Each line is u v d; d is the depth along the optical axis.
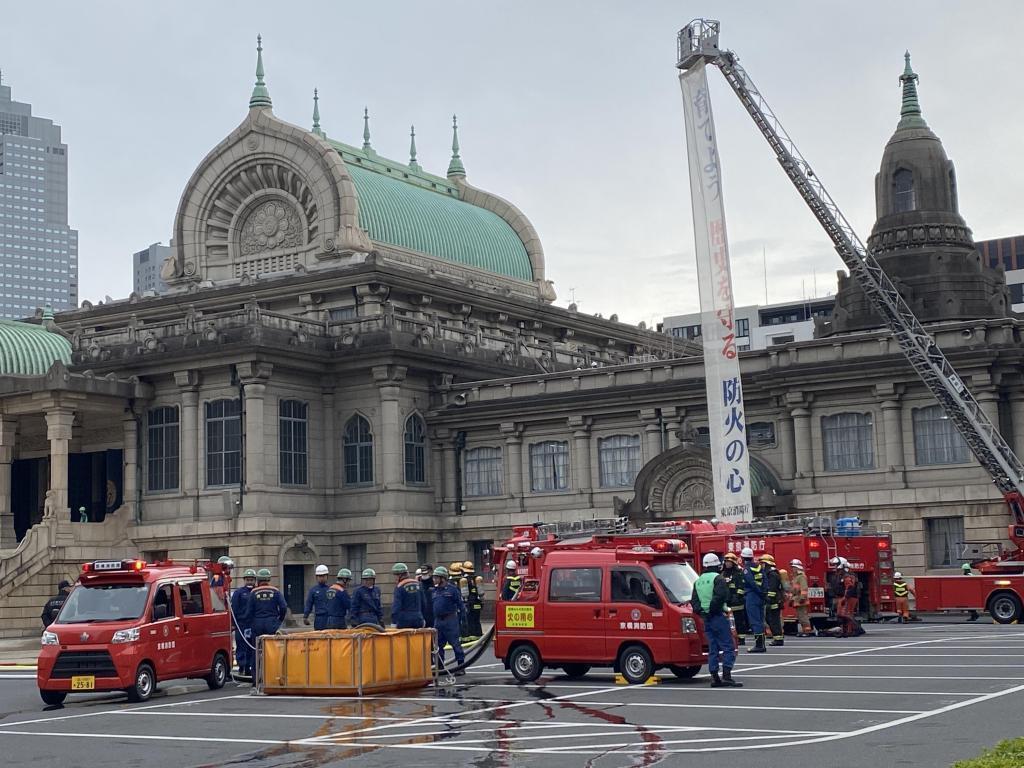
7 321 81.69
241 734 24.97
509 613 33.78
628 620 32.09
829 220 60.88
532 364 83.12
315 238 81.62
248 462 69.06
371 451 72.88
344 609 36.91
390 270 77.38
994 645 38.59
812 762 19.20
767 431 66.62
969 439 58.53
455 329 78.38
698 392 67.75
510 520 72.69
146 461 73.44
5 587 65.75
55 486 68.94
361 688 30.88
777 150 59.97
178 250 86.00
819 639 44.84
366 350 72.19
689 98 52.75
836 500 63.00
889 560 52.28
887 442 62.53
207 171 85.19
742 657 37.59
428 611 38.12
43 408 69.44
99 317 88.38
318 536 72.19
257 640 32.81
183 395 71.81
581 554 33.31
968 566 53.62
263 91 84.50
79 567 68.00
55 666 31.95
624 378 71.06
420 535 73.19
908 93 78.69
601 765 19.73
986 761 15.74
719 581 30.14
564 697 29.23
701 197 51.66
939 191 76.38
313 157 81.25
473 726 24.73
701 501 64.69
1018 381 60.91
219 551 69.88
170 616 33.72
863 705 25.44
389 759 21.09
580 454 71.31
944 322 72.50
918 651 37.25
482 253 91.81
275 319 71.50
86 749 23.75
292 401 72.31
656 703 27.30
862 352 63.66
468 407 74.38
